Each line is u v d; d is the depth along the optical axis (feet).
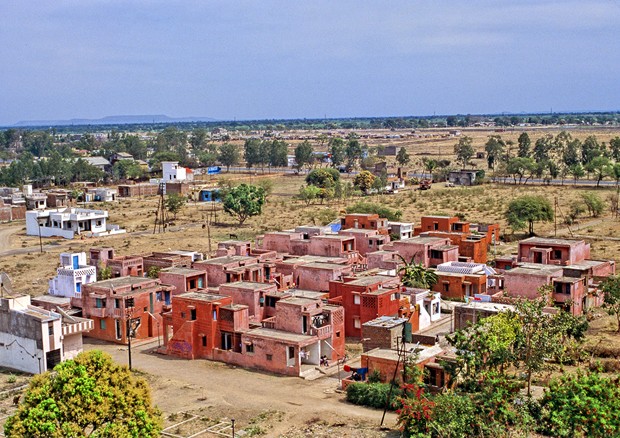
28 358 259.80
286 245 418.31
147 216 646.74
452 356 223.92
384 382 226.38
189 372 257.75
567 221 538.88
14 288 382.63
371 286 296.30
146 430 168.96
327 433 197.47
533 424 183.32
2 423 205.87
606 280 309.83
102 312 300.81
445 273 352.69
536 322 206.80
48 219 572.51
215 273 346.33
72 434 156.87
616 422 163.43
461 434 176.65
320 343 262.26
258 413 216.33
